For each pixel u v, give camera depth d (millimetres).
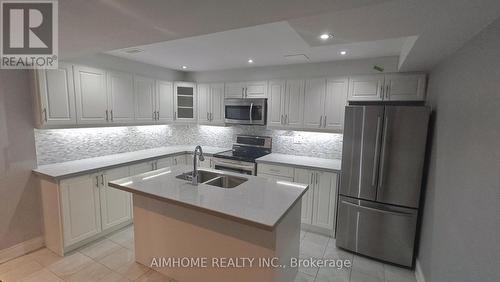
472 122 1503
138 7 1253
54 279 2246
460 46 1775
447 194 1830
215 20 1445
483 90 1392
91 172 2762
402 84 2904
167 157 3795
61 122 2742
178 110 4297
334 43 2070
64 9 1287
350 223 2775
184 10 1278
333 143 3613
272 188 2186
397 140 2457
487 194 1277
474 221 1394
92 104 3037
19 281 2215
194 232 2111
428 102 2717
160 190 2072
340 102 3264
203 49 2869
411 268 2553
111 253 2654
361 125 2623
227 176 2602
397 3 1233
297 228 2219
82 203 2707
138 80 3611
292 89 3568
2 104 2404
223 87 4141
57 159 3006
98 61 3092
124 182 2291
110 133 3617
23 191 2586
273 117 3752
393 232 2561
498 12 1227
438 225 1976
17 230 2557
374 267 2561
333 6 1210
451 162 1801
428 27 1514
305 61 3400
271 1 1152
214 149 4418
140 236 2439
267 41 2514
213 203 1817
